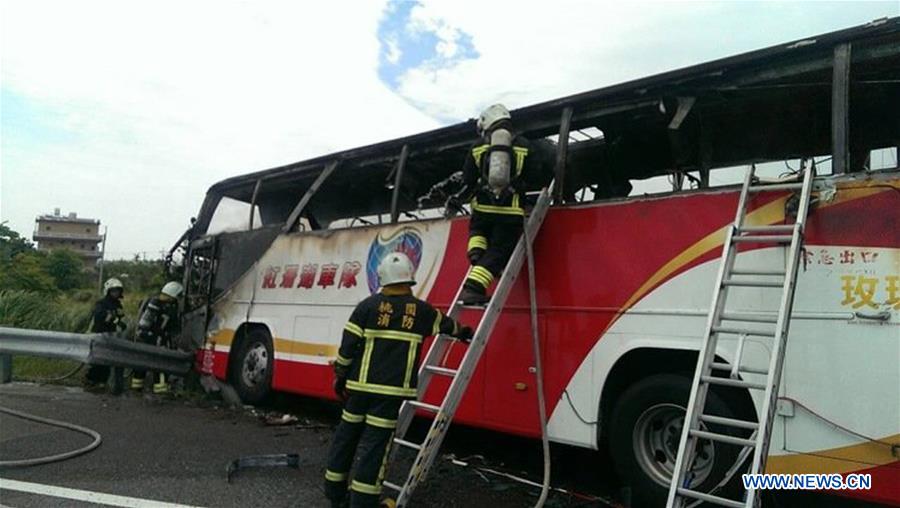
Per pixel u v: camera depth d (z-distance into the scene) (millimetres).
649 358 4949
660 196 4844
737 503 3391
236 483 5020
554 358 5227
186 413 7887
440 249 6297
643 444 4789
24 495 4578
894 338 3756
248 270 8672
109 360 8547
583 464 6059
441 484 5250
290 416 7637
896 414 3707
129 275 37469
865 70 4324
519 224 5215
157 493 4715
